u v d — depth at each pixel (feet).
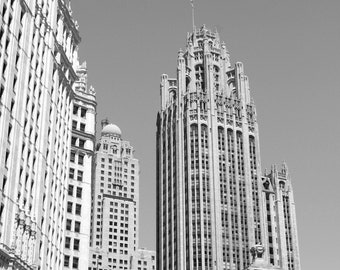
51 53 368.89
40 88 350.02
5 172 289.33
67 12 424.46
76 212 435.12
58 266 368.89
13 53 307.37
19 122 308.60
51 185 360.07
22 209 301.84
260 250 395.34
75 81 460.55
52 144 362.94
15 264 285.64
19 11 320.09
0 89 291.38
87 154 460.55
